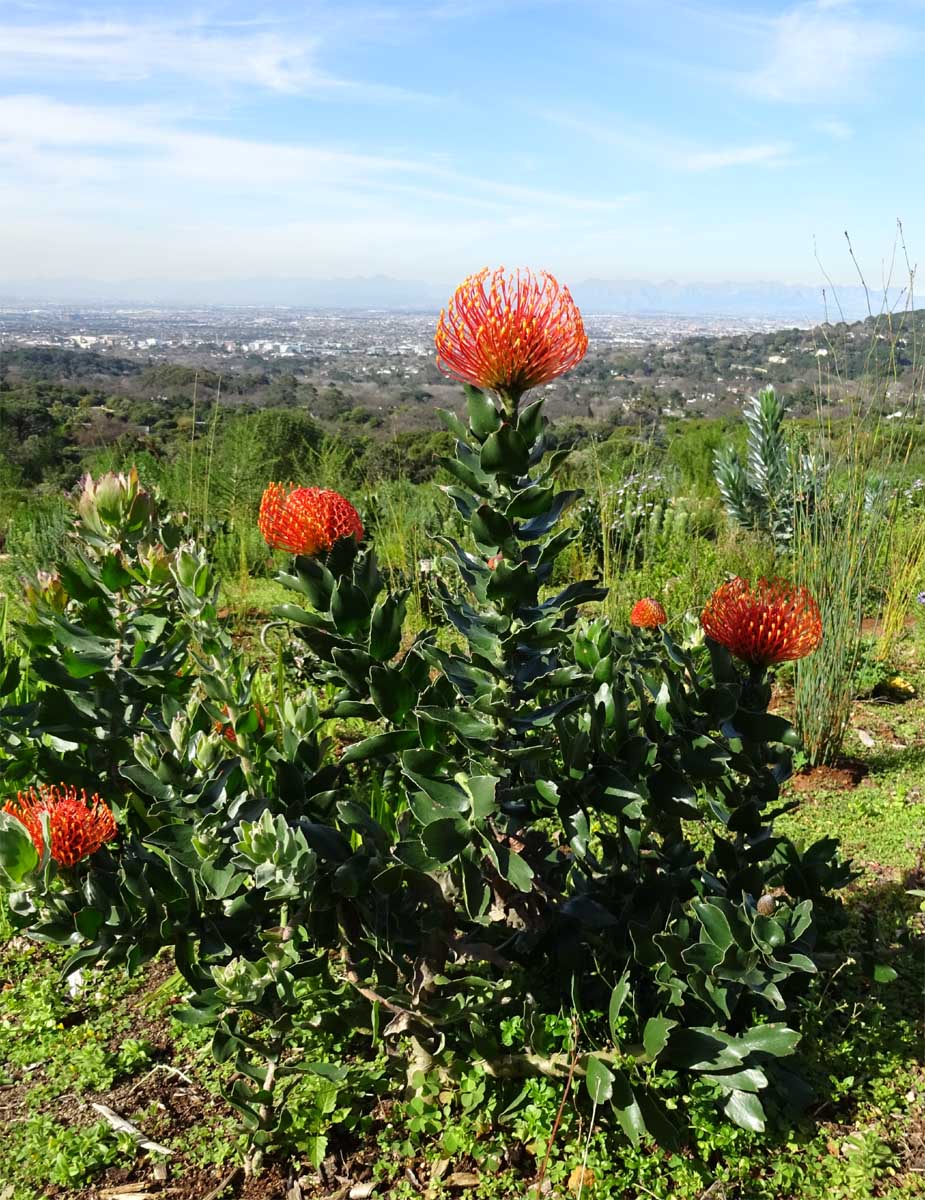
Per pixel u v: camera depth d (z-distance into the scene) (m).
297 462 11.63
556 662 2.35
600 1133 2.44
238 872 2.41
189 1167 2.48
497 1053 2.49
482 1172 2.43
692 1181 2.35
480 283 1.99
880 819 4.47
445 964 2.72
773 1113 2.54
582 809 2.42
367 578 2.43
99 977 3.29
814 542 5.49
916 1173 2.39
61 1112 2.67
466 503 2.21
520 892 2.55
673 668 2.92
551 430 2.27
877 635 7.05
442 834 2.11
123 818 3.12
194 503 9.39
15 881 2.19
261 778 2.92
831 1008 2.89
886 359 5.41
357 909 2.44
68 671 3.07
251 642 6.81
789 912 2.41
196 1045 2.93
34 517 10.02
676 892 2.64
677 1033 2.35
